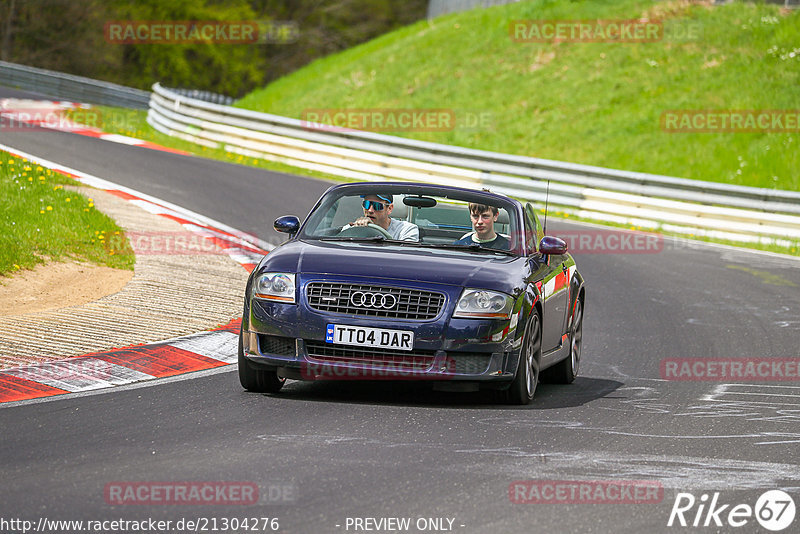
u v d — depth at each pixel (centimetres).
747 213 7175
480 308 2544
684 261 6116
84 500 1705
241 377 2648
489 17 13888
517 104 11625
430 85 12669
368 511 1698
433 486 1859
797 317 4459
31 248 4153
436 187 3011
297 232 2938
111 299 3681
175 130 10412
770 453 2231
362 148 9019
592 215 7819
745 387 3077
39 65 18962
